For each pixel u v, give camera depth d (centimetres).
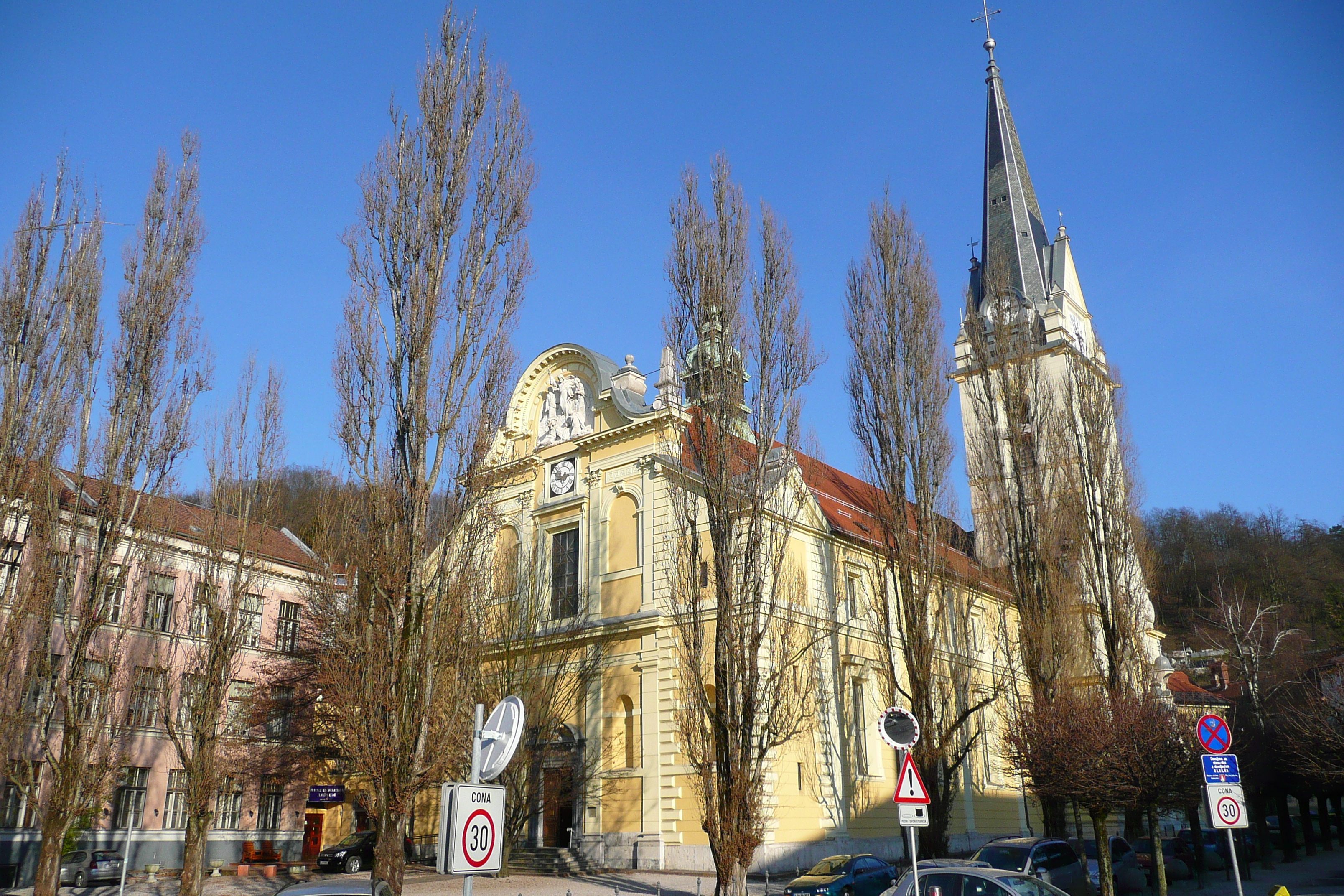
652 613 3712
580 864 3597
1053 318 5931
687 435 3047
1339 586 7612
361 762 2161
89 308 2948
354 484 2450
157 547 3177
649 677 3694
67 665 2694
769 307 3089
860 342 3625
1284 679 6144
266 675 4275
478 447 2442
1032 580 3450
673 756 3541
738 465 2948
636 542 3925
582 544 4094
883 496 3559
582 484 4181
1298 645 7275
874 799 3956
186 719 3803
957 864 2467
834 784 3756
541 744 3722
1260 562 8569
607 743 3753
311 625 4188
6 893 3331
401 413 2364
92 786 2658
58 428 2844
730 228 3078
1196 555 9056
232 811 4303
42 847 2559
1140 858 3331
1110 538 3350
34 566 2744
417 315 2400
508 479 3081
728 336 3003
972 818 4397
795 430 3030
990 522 3672
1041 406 3694
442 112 2550
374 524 2320
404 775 2145
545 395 4516
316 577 3216
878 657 4175
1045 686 3219
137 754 3909
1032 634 3359
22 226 2928
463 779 2498
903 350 3591
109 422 2895
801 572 3850
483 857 974
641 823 3559
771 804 3406
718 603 2833
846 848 3697
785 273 3128
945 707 3403
